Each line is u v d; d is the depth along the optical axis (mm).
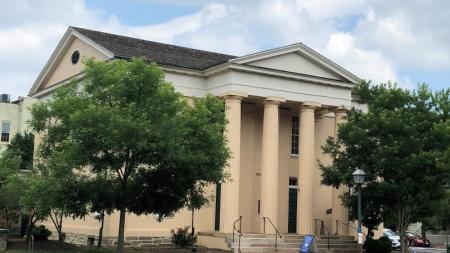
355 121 30422
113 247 29641
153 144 19469
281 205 37000
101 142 19969
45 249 26766
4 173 29859
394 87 30141
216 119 22844
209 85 34531
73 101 21094
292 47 34812
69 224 35156
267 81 34094
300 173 35094
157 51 35906
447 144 27703
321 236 34281
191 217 33500
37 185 21156
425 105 29484
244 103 36312
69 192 20672
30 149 53375
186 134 20531
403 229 29703
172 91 21281
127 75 20625
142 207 21984
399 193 28047
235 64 32906
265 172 33719
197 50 39219
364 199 29531
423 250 44656
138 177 21656
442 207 31766
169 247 30703
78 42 37281
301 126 35375
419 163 27031
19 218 34031
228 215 32219
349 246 33500
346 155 30469
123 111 19812
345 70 36500
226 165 22703
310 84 35500
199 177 21625
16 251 25375
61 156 20469
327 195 38250
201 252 28938
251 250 30438
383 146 28172
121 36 37250
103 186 21188
